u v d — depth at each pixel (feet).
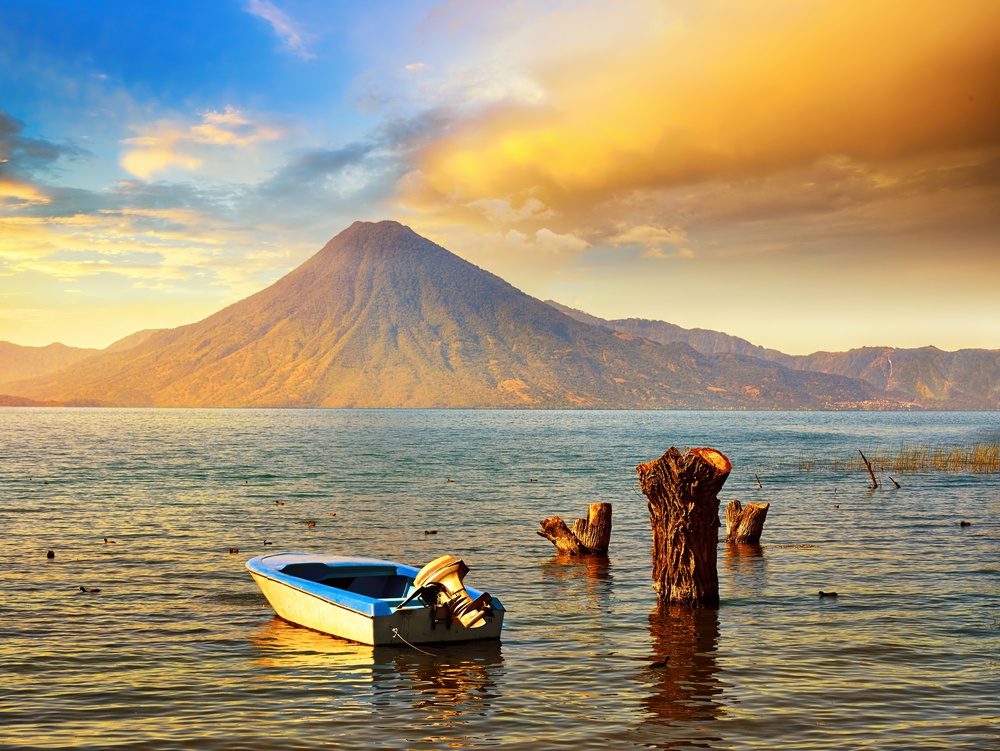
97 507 120.88
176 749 34.91
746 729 37.19
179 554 80.94
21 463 216.74
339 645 49.78
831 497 139.95
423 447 322.75
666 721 38.06
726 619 56.54
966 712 39.22
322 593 51.55
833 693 41.91
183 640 51.01
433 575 49.21
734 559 80.02
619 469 206.59
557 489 153.69
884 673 45.11
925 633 53.16
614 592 65.10
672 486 58.39
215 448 302.86
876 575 71.97
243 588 65.62
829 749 35.04
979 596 63.77
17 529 98.07
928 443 368.68
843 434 490.08
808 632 53.31
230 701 40.57
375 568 59.16
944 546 88.02
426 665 46.24
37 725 37.42
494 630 50.75
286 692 41.88
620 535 95.81
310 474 187.01
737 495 143.23
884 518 112.16
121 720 38.14
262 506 123.03
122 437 394.73
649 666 46.24
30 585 66.54
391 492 146.20
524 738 36.17
